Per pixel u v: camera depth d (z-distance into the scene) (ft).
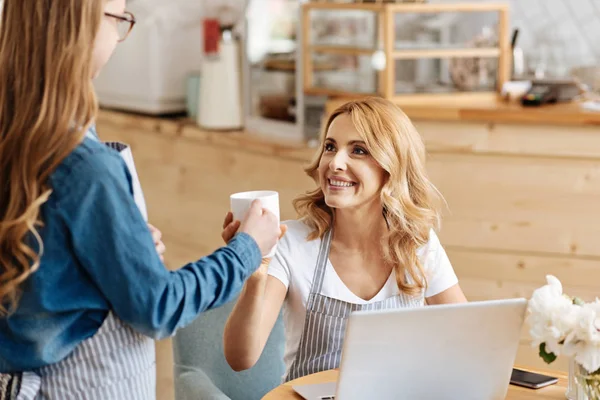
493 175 12.35
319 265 7.85
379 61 12.71
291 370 7.85
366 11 12.77
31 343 5.60
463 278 12.80
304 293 7.82
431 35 12.85
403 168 7.64
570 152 11.94
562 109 12.01
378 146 7.50
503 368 6.35
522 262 12.45
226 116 15.64
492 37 13.25
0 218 5.49
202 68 15.89
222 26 15.92
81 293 5.47
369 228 7.82
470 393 6.37
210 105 15.61
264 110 15.14
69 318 5.53
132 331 5.82
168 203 16.76
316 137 13.98
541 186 12.17
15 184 5.35
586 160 11.90
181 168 16.29
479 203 12.49
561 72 14.93
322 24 13.51
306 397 6.73
